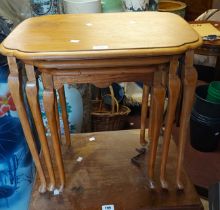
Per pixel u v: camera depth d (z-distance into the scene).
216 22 1.84
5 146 1.02
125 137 1.18
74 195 0.92
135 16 0.91
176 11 2.29
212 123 1.46
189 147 1.61
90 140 1.16
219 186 0.81
